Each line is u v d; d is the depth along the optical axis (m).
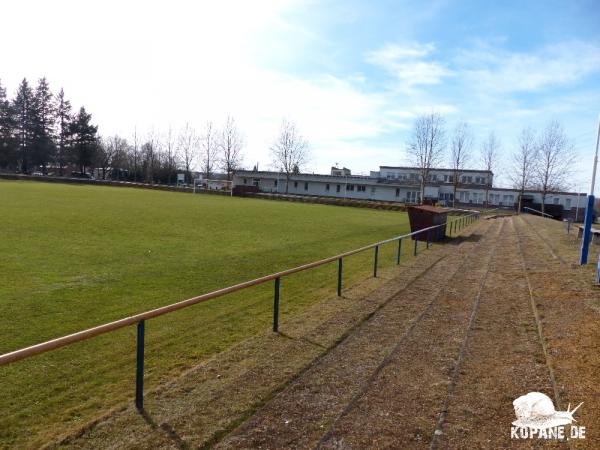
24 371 5.99
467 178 89.81
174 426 4.47
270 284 11.71
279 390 5.27
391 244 20.78
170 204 40.28
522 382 5.38
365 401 4.97
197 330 7.92
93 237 18.38
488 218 45.50
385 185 80.44
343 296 10.05
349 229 27.92
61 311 8.66
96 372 6.05
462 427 4.42
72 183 73.81
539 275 11.66
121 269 12.67
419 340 7.01
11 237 17.20
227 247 17.72
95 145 98.44
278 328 7.69
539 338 6.95
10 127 90.12
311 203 64.06
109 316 8.52
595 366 5.48
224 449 4.04
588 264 12.54
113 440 4.25
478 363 6.05
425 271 13.33
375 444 4.12
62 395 5.38
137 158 102.38
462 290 10.61
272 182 89.44
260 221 29.38
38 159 92.94
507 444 4.11
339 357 6.30
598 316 7.32
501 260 15.48
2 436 4.48
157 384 5.72
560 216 65.62
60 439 4.27
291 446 4.09
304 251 17.66
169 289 10.73
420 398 5.04
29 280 10.92
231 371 5.86
